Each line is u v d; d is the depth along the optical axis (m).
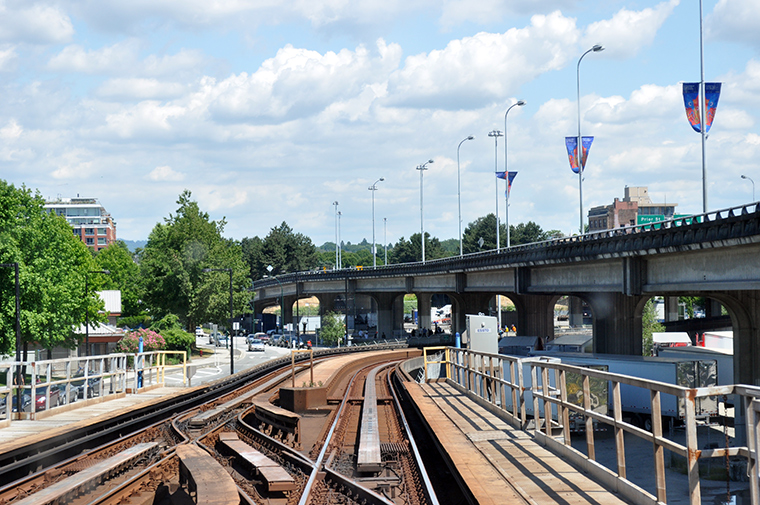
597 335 60.75
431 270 92.06
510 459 12.43
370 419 20.11
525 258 63.97
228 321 93.62
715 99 43.22
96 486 13.14
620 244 46.94
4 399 20.94
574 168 60.41
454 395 23.78
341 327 105.12
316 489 12.59
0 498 12.48
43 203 54.53
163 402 25.44
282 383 35.31
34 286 49.91
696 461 7.59
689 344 72.25
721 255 37.53
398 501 12.21
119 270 116.81
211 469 12.09
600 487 10.19
